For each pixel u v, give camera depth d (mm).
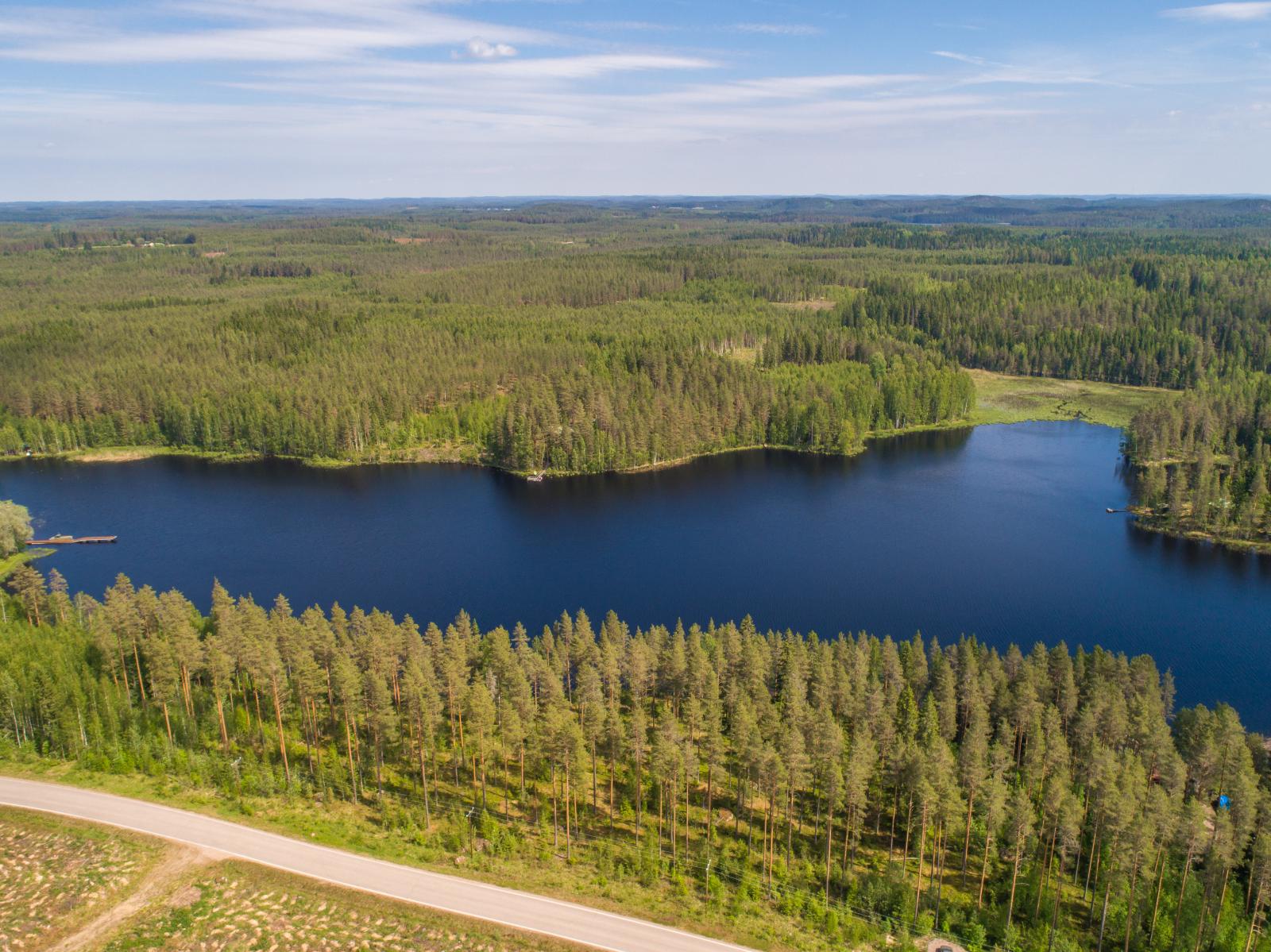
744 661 128875
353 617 141375
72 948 79500
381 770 112750
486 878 91312
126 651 135125
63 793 104375
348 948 80500
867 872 98062
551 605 183125
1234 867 97438
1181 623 173875
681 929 85062
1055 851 100500
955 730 122188
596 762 114438
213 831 97438
